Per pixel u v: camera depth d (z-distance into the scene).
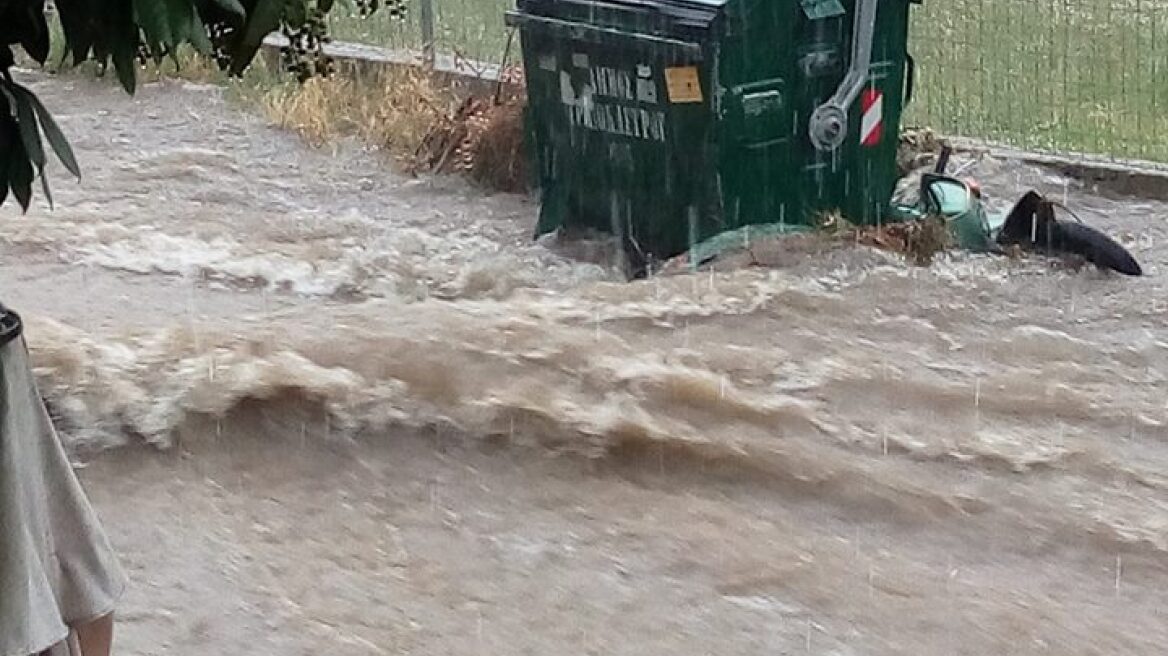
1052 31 11.38
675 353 6.62
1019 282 7.70
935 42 11.27
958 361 6.71
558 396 6.12
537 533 5.26
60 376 6.13
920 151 9.59
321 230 8.73
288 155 10.21
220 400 6.02
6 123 2.63
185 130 10.73
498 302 7.45
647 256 8.19
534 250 8.49
